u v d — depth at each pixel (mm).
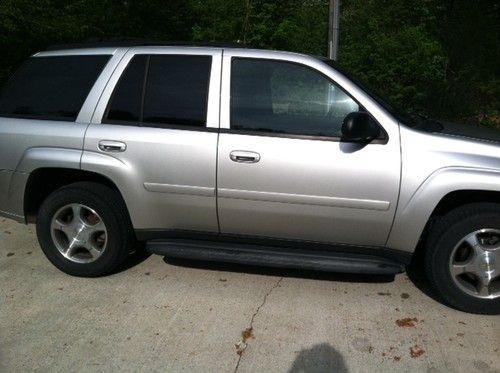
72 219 4141
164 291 3984
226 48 3895
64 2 9359
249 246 3973
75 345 3297
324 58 3990
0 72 8242
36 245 4824
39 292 3959
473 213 3545
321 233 3775
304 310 3723
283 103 3729
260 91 3771
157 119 3889
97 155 3930
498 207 3545
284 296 3922
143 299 3867
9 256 4582
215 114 3791
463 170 3482
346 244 3799
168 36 14375
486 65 12391
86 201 4031
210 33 17000
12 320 3576
